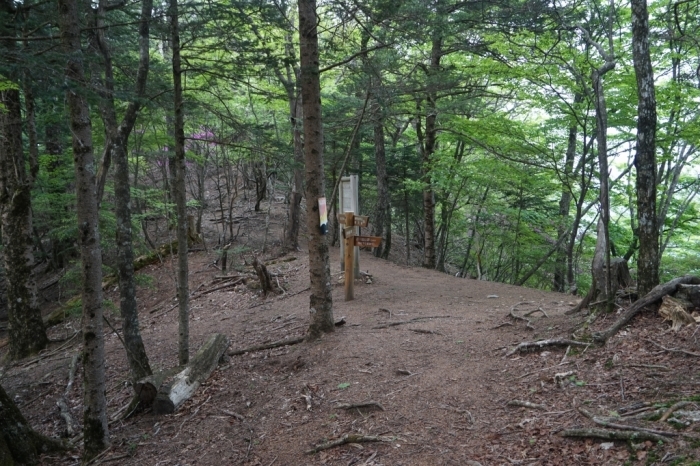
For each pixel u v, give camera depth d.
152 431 5.51
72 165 12.32
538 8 7.96
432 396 4.82
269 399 5.62
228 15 6.73
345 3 7.57
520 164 12.73
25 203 10.32
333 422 4.75
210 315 10.98
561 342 5.18
